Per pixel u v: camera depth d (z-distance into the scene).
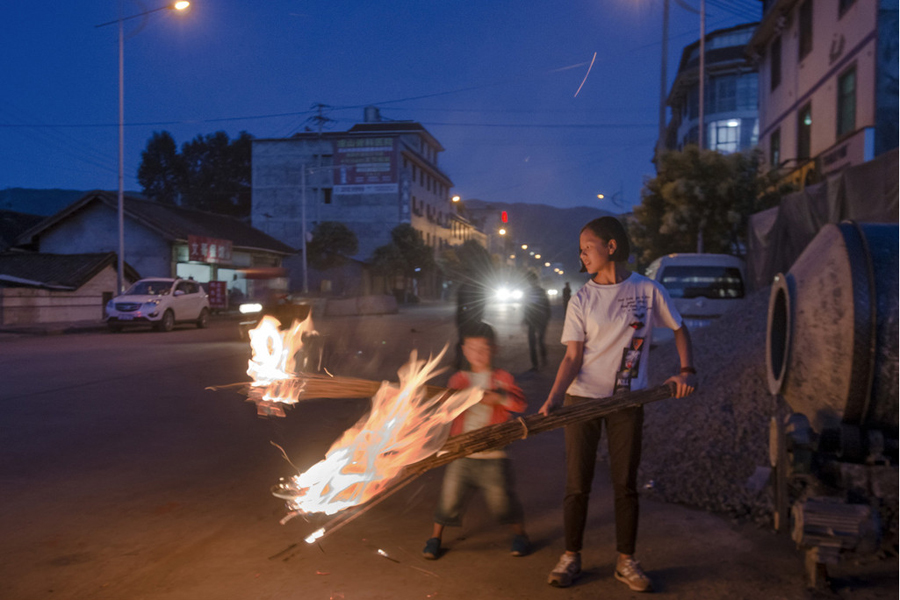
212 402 8.35
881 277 3.49
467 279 70.94
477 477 3.56
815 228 11.28
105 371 11.10
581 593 3.17
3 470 5.32
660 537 3.84
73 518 4.21
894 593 3.12
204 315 24.20
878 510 3.47
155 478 5.13
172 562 3.52
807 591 3.15
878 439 3.50
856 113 15.77
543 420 3.12
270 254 45.16
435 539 3.59
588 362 3.33
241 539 3.85
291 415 7.60
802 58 19.81
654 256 22.17
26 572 3.40
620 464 3.23
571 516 3.29
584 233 3.37
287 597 3.11
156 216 34.47
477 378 3.72
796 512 3.18
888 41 14.70
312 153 60.62
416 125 67.38
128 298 21.52
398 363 12.98
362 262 58.19
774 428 3.65
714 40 40.38
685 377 3.20
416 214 65.19
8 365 11.85
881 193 9.19
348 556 3.59
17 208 147.75
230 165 71.56
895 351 3.38
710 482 4.50
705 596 3.13
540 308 11.79
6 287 23.34
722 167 18.52
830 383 3.64
